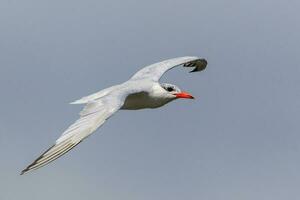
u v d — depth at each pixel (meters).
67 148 13.61
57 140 13.70
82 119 14.33
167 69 19.56
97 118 14.37
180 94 19.17
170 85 19.28
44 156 13.39
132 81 18.55
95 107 14.81
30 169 13.22
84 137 13.82
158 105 19.00
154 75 19.17
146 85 18.33
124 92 15.96
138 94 18.39
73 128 14.01
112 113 14.62
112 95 15.52
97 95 16.56
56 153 13.49
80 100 16.48
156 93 18.70
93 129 13.99
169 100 19.12
